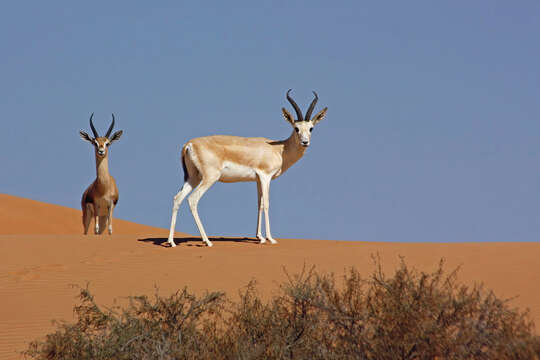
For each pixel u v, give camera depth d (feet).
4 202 438.40
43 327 119.24
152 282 147.13
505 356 69.21
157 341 82.99
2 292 143.23
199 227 183.21
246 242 189.37
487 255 151.74
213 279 147.02
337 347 77.10
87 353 85.66
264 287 139.13
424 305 74.64
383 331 74.59
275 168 187.52
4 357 102.89
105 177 239.91
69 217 437.99
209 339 84.53
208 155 182.50
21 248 177.78
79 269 158.92
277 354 79.36
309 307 83.97
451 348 71.77
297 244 186.80
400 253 159.02
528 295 122.42
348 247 169.37
